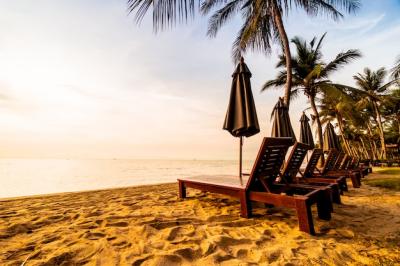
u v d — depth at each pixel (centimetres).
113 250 180
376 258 164
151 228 238
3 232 230
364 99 1878
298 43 1255
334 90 1103
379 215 290
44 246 192
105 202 409
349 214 296
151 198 444
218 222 263
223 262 160
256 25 746
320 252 176
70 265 156
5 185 1118
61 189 958
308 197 231
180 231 230
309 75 1135
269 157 283
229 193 304
